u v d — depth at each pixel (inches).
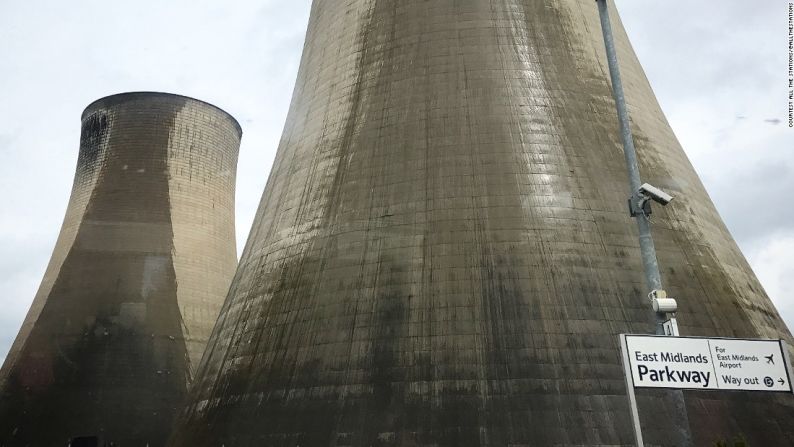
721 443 367.2
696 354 321.1
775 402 620.7
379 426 595.8
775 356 326.3
